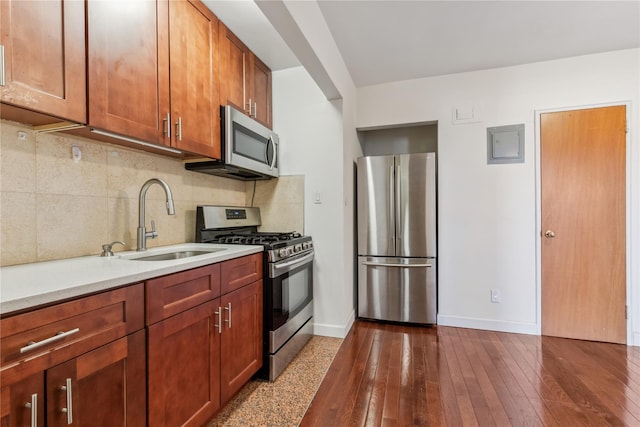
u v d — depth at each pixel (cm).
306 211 273
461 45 242
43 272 104
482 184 283
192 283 131
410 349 237
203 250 193
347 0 188
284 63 265
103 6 124
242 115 213
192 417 130
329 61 221
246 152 219
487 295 282
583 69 257
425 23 213
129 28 135
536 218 269
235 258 164
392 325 295
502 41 236
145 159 181
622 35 227
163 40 153
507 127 276
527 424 150
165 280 117
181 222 209
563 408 162
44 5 104
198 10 178
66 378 83
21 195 123
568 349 236
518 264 274
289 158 277
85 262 127
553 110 263
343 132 265
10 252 120
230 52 211
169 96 157
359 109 320
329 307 267
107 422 94
